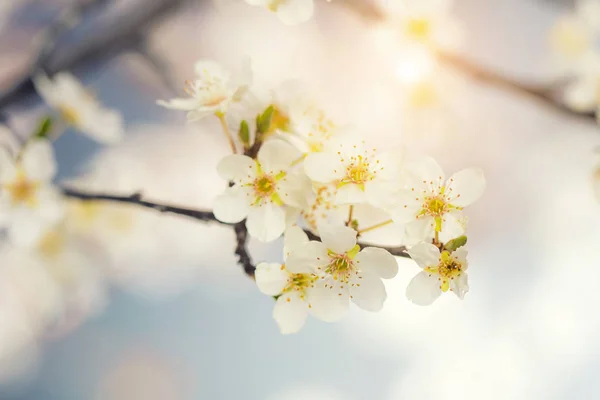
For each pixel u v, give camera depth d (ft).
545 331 3.23
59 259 2.23
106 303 3.05
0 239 2.19
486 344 3.23
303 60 3.42
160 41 3.15
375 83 3.19
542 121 3.39
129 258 3.00
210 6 3.31
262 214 1.42
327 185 1.43
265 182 1.42
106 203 2.20
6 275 2.31
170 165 3.34
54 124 1.81
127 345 3.19
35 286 2.33
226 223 1.44
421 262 1.39
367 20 2.32
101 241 2.33
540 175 3.47
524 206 3.46
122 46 2.23
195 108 1.45
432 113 3.11
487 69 2.23
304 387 3.23
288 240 1.40
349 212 1.43
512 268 3.38
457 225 1.41
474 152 3.33
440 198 1.41
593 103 1.97
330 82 3.33
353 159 1.41
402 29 2.27
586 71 1.98
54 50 2.06
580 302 3.28
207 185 3.36
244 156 1.42
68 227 2.19
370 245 1.42
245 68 1.45
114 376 3.13
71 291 2.37
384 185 1.41
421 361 3.24
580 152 3.42
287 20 1.52
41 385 3.02
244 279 3.38
